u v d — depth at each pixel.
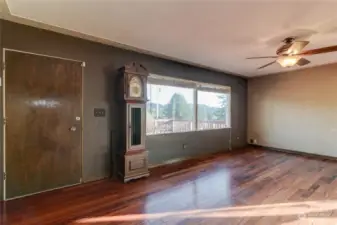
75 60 3.27
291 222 2.24
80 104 3.35
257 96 6.61
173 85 4.70
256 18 2.51
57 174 3.12
